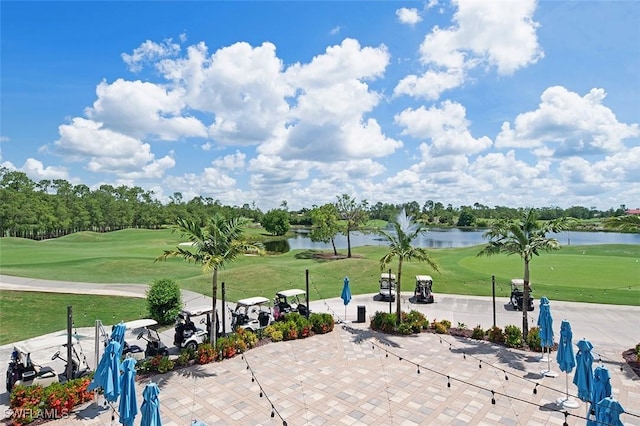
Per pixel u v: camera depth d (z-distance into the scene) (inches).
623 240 3257.9
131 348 609.6
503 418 442.9
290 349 684.7
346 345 705.0
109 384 419.5
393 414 454.3
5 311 878.4
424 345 702.5
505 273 1359.5
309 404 481.7
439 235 3978.8
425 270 1430.9
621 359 622.8
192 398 499.8
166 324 847.1
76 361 570.6
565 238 3528.5
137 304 978.1
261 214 5851.4
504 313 915.4
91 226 3991.1
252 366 605.9
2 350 684.1
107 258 1641.2
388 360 628.7
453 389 519.8
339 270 1466.5
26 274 1261.1
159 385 539.8
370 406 474.3
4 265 1451.8
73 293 1018.7
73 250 2026.3
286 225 3708.2
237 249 671.1
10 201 3068.4
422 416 449.1
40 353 629.0
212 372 584.7
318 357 644.1
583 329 777.6
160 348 630.5
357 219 2076.8
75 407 482.6
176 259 1706.4
